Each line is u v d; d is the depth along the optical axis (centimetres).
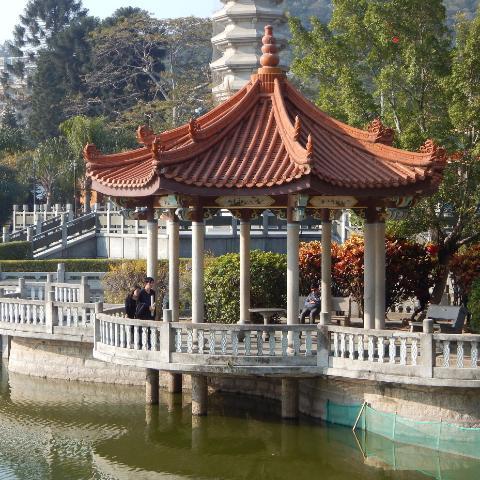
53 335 3294
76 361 3409
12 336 3559
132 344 2731
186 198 2744
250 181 2605
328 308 3019
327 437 2684
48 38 13338
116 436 2789
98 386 3353
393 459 2547
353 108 3669
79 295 3678
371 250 2795
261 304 3322
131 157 3077
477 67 3481
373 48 3756
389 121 3678
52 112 11825
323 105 3931
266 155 2716
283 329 2575
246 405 3028
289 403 2792
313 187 2562
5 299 3450
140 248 6500
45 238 6669
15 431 2852
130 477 2462
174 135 3098
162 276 4144
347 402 2686
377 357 2673
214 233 5966
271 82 2983
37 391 3319
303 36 3988
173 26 11694
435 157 2714
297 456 2578
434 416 2494
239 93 3050
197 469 2522
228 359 2580
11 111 13750
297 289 2678
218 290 3316
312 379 2803
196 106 10669
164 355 2628
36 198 10506
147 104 10694
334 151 2841
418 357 2491
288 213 2683
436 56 3600
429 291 3875
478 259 3541
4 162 10062
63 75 11969
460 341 2378
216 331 2700
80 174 9381
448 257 3641
